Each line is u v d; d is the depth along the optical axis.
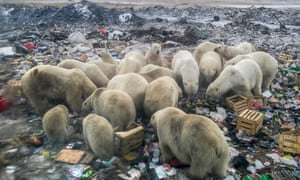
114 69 10.97
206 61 10.88
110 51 16.02
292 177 5.89
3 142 7.11
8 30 21.80
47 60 13.91
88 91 8.60
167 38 19.16
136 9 34.78
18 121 8.38
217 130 5.57
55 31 21.45
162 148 6.26
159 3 46.19
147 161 6.44
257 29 24.23
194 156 5.50
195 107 9.12
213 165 5.48
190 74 9.72
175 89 8.27
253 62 9.92
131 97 8.09
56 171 6.15
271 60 10.70
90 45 17.00
